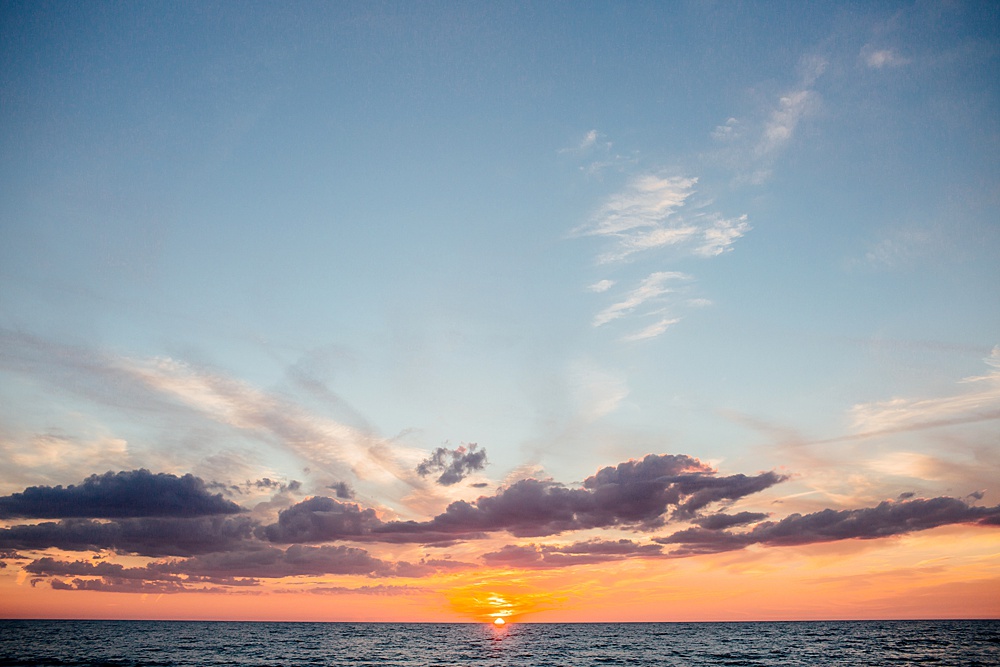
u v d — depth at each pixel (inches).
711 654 4185.5
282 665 3292.3
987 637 5590.6
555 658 3993.6
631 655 4168.3
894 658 3565.5
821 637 6043.3
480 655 4222.4
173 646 4694.9
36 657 3612.2
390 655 4170.8
